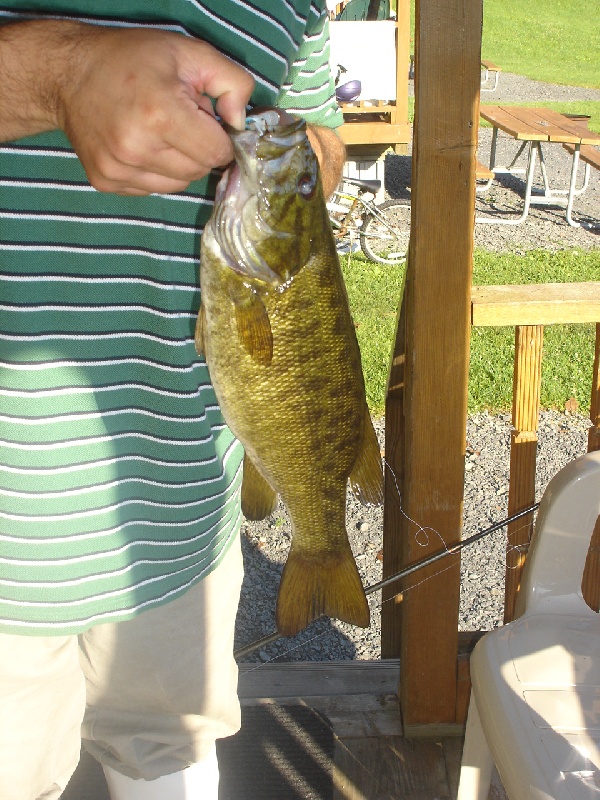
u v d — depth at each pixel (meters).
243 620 3.88
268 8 1.61
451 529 2.44
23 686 1.75
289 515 1.91
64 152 1.47
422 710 2.64
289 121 1.59
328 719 2.77
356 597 1.98
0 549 1.64
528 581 2.11
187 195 1.57
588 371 6.16
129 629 1.87
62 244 1.51
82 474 1.62
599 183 12.48
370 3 10.59
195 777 2.09
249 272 1.54
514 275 8.45
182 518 1.77
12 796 1.81
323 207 1.63
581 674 1.89
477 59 2.03
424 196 2.13
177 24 1.50
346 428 1.80
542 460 5.18
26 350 1.54
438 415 2.33
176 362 1.63
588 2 31.53
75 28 1.28
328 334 1.68
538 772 1.68
